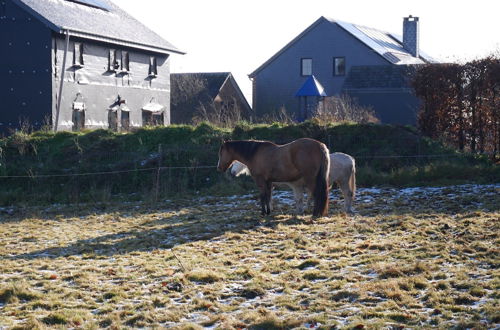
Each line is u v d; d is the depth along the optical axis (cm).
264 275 1030
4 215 1945
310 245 1255
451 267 1029
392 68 4581
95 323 834
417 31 6097
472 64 2411
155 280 1038
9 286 988
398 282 939
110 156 2461
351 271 1038
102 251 1301
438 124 2489
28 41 3391
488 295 874
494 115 2392
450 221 1445
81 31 3503
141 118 4256
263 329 792
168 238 1416
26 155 2527
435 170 2169
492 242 1190
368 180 2162
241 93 5559
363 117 2938
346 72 5391
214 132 2564
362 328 766
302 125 2544
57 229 1625
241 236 1366
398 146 2422
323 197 1522
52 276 1070
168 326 823
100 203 2095
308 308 863
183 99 5141
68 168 2409
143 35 4297
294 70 5541
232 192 2145
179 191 2223
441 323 776
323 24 5441
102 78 3828
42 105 3391
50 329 810
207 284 1002
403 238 1276
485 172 2161
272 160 1579
